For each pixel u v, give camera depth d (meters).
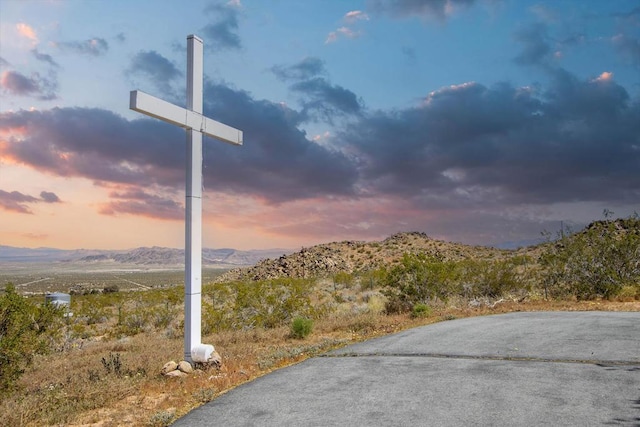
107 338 21.42
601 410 6.58
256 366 10.34
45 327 11.45
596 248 20.55
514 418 6.41
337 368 9.61
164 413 7.18
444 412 6.74
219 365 10.27
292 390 8.17
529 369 8.78
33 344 10.63
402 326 14.97
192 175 10.50
